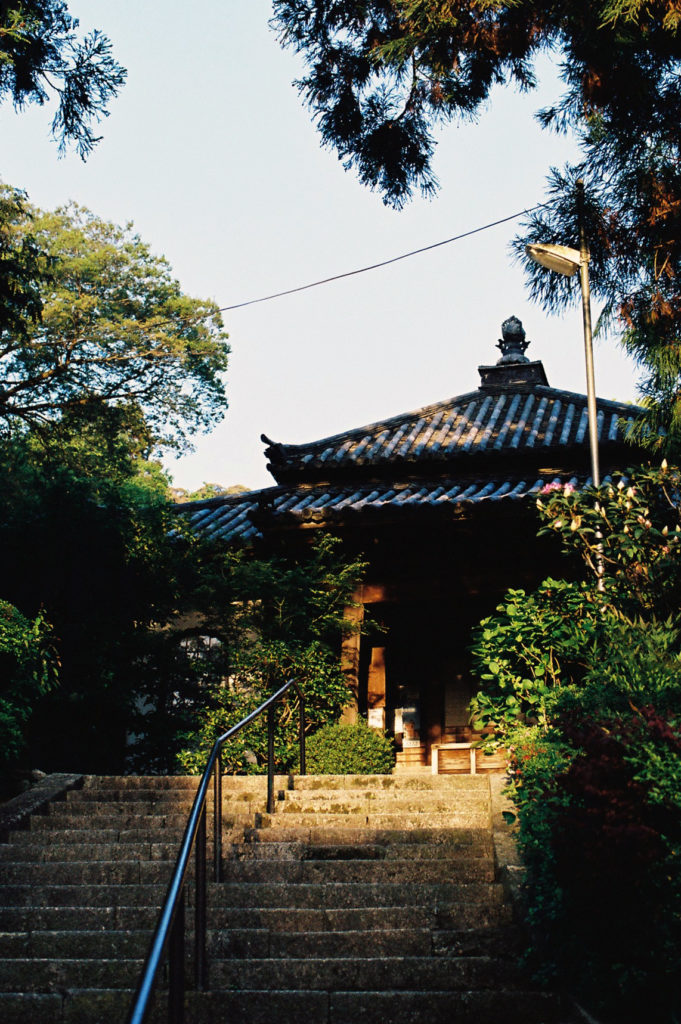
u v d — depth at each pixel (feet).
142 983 9.07
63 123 34.01
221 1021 16.80
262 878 22.56
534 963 17.48
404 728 49.75
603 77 27.91
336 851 23.56
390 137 31.81
